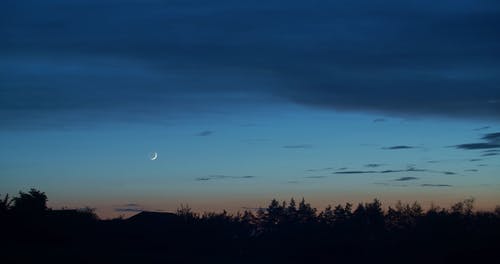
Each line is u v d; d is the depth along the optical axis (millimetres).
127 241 59969
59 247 54000
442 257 49938
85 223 62062
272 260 58156
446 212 53594
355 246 56500
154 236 61219
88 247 55500
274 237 63125
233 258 58125
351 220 60875
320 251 57250
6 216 59156
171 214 66688
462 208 53500
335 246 57000
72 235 59500
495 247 48188
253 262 55875
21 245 53125
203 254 59625
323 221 62438
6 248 50188
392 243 55562
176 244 61406
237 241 63812
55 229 58781
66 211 63031
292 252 59188
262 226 66312
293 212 64875
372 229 59594
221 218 66438
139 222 64438
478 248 48562
